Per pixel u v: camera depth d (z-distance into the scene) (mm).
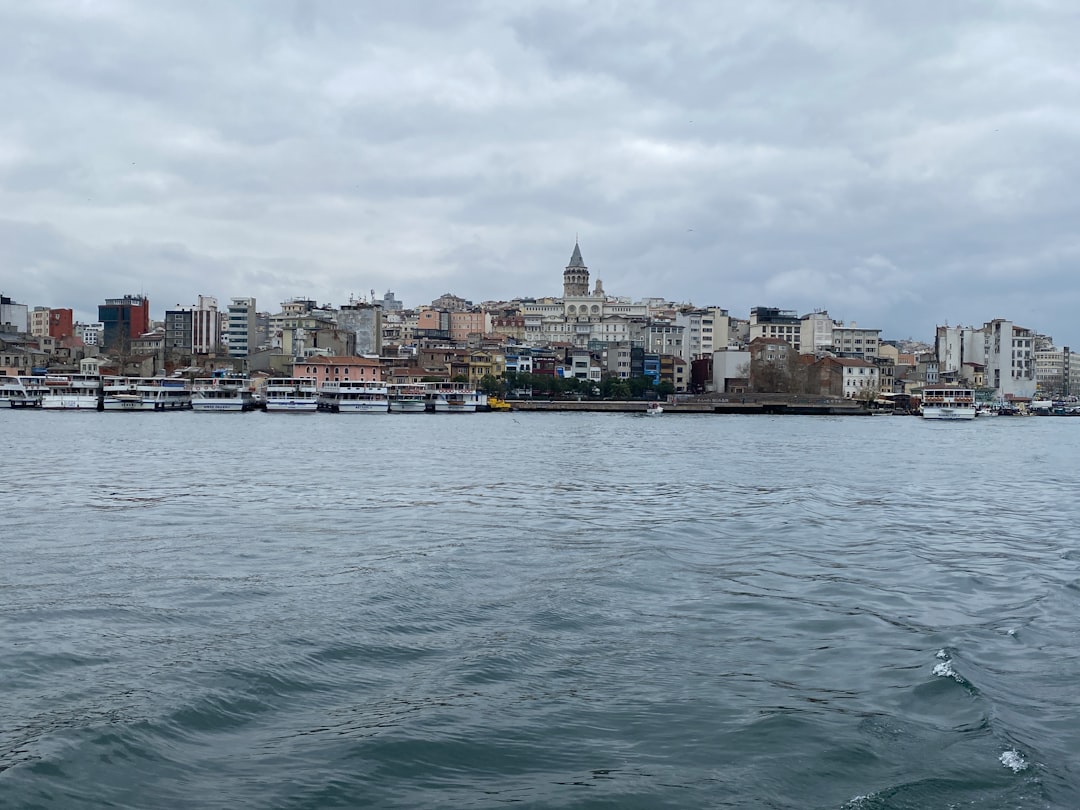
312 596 30234
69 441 109562
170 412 197125
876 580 33312
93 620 27219
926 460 93875
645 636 25734
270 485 64438
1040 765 17109
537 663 23344
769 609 28797
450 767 17578
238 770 17406
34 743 18125
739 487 65312
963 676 21625
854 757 17703
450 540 41656
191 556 37500
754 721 19438
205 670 22516
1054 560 37594
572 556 37625
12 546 39688
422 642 25125
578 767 17562
